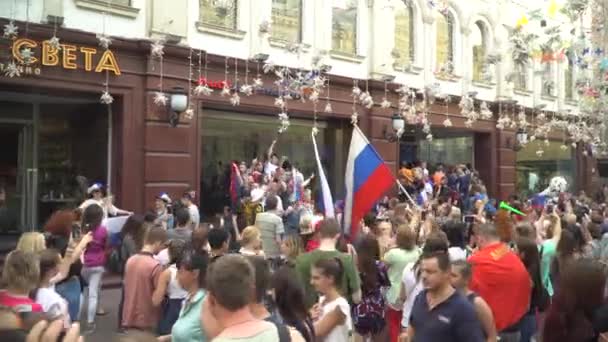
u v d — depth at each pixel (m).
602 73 20.06
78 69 12.41
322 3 17.00
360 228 8.88
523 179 24.94
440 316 4.41
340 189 17.89
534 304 6.62
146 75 13.42
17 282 4.48
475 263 5.98
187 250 6.09
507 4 22.84
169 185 13.70
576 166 27.19
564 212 13.14
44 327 2.56
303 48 16.48
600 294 3.96
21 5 11.77
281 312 4.43
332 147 17.95
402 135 20.48
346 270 6.05
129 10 13.25
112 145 13.30
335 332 4.91
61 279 6.68
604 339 3.81
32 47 11.70
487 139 22.67
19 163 13.62
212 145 15.38
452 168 20.69
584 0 19.67
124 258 8.75
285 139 16.98
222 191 15.51
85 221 9.13
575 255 7.53
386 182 8.11
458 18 21.33
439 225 10.20
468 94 21.22
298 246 7.84
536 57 21.81
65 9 12.38
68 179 13.77
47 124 13.91
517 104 23.33
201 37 14.53
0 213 13.38
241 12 15.25
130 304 6.54
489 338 4.86
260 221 9.88
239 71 15.09
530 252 6.71
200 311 4.61
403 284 6.43
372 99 18.03
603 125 22.17
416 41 19.80
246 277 3.19
